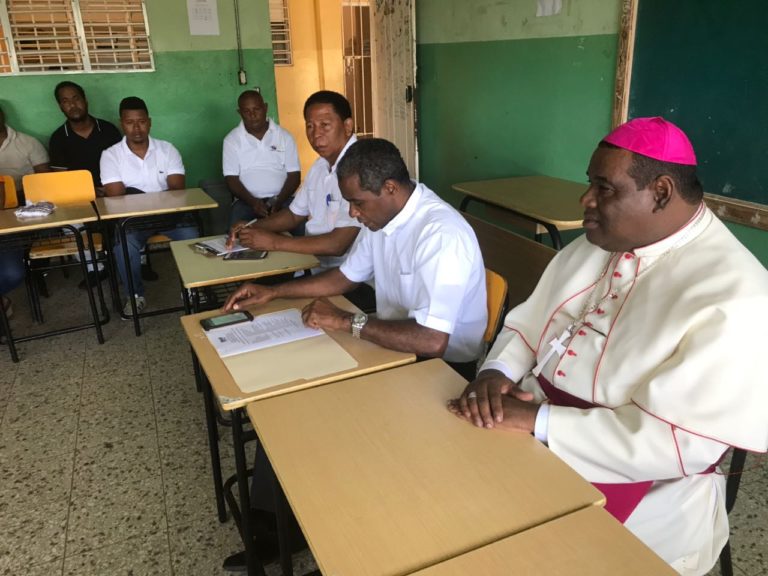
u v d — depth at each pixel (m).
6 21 4.19
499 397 1.18
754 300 1.02
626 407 1.11
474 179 4.53
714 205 2.53
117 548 1.86
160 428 2.48
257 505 1.67
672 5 2.60
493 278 1.71
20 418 2.58
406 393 1.26
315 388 1.29
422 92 5.13
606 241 1.14
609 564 0.81
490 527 0.89
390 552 0.85
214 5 4.64
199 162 4.95
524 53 3.71
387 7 5.30
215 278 2.18
